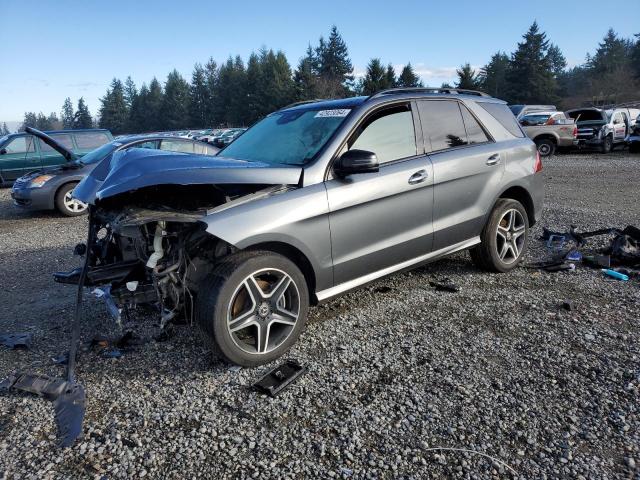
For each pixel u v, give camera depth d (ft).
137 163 10.94
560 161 58.39
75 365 11.41
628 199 31.40
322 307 14.38
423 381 10.23
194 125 322.55
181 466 7.99
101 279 11.41
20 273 19.83
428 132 14.26
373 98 13.26
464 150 14.93
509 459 7.92
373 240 12.76
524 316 13.26
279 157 12.89
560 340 11.78
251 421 9.10
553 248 19.74
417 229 13.74
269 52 303.27
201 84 316.60
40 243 25.58
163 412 9.45
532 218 17.51
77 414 9.31
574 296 14.56
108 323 13.87
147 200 11.34
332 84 219.82
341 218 11.96
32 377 10.47
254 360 10.93
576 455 7.95
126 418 9.30
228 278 10.32
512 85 236.22
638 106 147.43
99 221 12.73
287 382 10.16
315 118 13.58
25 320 14.48
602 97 225.15
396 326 12.91
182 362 11.40
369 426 8.84
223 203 11.02
